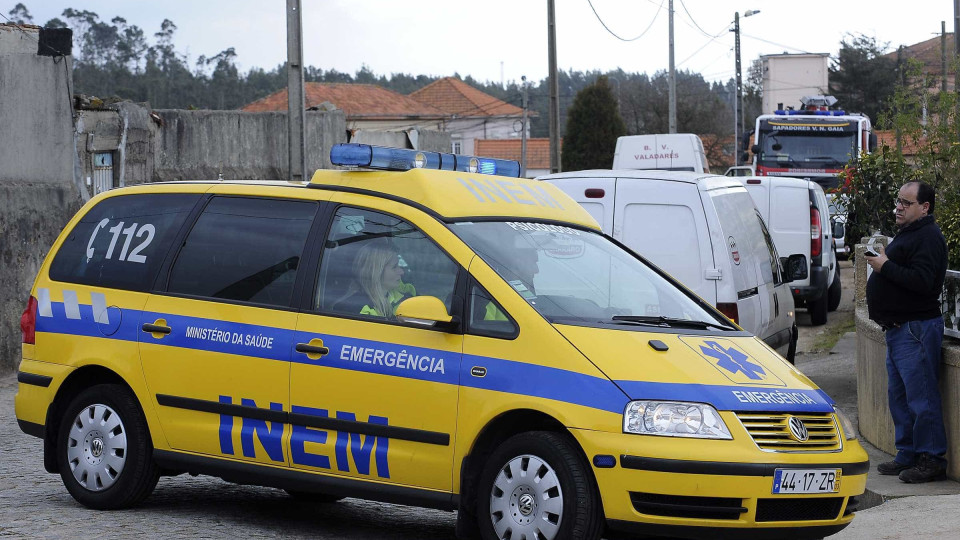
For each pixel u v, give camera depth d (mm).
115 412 7066
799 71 60969
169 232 7156
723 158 78438
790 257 11664
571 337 5789
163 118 26547
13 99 15469
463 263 6141
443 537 6852
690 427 5484
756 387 5781
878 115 11773
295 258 6645
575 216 7059
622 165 29484
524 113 64062
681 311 6625
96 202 7562
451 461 5938
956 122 10453
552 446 5637
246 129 28984
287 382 6430
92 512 7078
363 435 6203
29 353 7480
